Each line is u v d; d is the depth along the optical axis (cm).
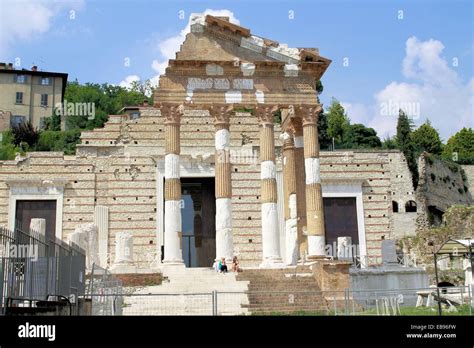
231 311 3406
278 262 4216
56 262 2464
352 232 5653
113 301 2944
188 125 5666
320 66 4544
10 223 5322
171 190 4259
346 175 5747
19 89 10356
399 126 9325
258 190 5572
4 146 8400
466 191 8731
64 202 5419
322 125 10500
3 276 1959
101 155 5556
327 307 3603
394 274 4303
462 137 11669
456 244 4297
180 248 4197
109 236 5378
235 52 4481
